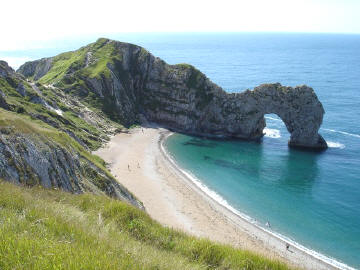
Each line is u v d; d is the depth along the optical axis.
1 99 71.56
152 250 12.58
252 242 51.94
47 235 9.19
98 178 43.00
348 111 151.50
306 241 53.50
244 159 95.88
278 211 64.25
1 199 12.95
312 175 84.06
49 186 30.28
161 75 134.25
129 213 19.44
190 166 88.56
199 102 125.44
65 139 44.31
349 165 91.38
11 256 6.78
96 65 134.00
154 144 105.00
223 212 62.50
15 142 30.25
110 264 7.52
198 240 17.22
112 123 116.56
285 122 114.31
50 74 141.38
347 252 50.72
